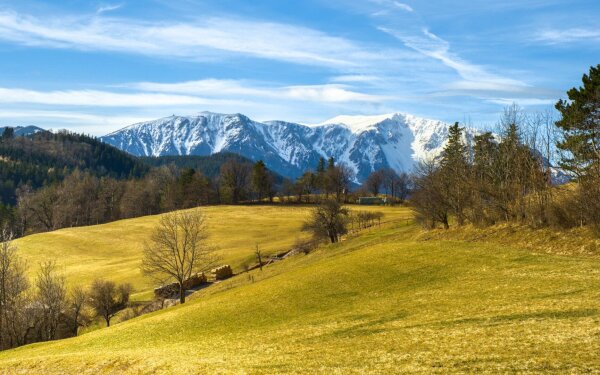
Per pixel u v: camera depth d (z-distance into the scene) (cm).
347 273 4859
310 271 5441
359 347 2681
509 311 2912
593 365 1856
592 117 6450
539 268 3944
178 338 3953
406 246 5578
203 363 2823
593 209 4709
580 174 5766
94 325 8825
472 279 3991
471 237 6400
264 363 2620
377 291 4181
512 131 7056
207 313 4619
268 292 4838
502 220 6562
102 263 12731
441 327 2820
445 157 8612
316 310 3966
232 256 11856
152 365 3014
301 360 2577
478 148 8112
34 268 12294
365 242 9200
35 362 3756
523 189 6319
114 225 17288
